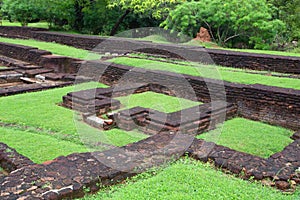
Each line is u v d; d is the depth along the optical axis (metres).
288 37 16.28
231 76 8.96
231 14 14.92
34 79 10.57
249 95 7.41
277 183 3.80
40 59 12.12
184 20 15.30
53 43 15.84
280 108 6.96
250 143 5.71
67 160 4.06
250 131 6.34
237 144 5.64
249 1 15.16
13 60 12.81
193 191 3.61
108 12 19.97
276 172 3.98
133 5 18.25
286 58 9.78
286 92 6.89
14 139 5.43
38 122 6.34
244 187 3.74
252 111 7.38
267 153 5.33
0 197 3.20
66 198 3.38
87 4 19.42
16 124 6.24
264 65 10.20
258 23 14.58
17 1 18.41
